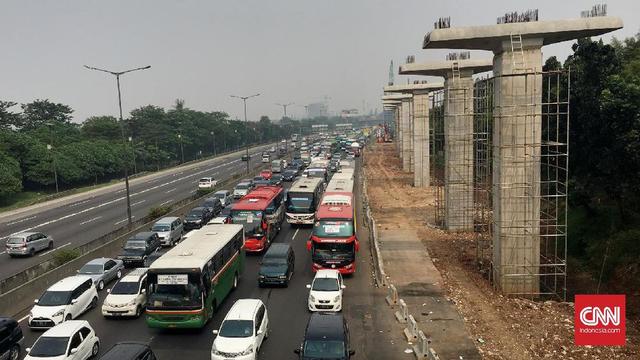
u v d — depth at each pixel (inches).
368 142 7662.4
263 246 1583.4
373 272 1376.7
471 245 1643.7
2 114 4407.0
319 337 794.2
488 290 1241.4
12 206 2942.9
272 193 1803.6
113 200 3021.7
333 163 4180.6
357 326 1011.3
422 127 2940.5
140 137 5113.2
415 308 1106.1
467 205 1822.1
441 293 1198.9
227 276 1170.0
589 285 1300.4
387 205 2405.3
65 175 3580.2
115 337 982.4
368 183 3206.2
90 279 1176.2
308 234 1847.9
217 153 6801.2
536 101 1180.5
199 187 3034.0
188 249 1063.6
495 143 1237.7
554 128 1542.8
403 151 3932.1
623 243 1332.4
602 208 1525.6
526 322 1035.3
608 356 895.7
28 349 853.2
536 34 1157.1
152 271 967.6
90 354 887.7
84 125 5162.4
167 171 4626.0
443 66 1814.7
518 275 1208.8
